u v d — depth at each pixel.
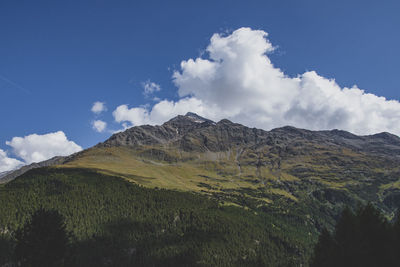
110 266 182.12
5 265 148.25
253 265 196.50
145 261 188.75
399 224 51.41
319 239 63.72
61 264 71.69
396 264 48.78
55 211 76.44
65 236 75.00
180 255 196.00
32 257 68.31
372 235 52.84
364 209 56.88
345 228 55.88
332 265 54.84
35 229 70.75
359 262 50.97
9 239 173.50
